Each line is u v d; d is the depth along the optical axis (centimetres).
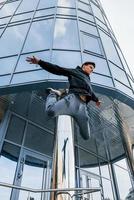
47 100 274
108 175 1086
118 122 959
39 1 1313
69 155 322
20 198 736
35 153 884
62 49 943
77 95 259
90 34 1124
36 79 791
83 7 1358
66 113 253
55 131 364
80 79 265
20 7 1325
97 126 974
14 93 792
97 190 283
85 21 1205
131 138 1091
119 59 1142
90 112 879
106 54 1041
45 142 945
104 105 868
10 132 851
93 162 1081
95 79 862
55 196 278
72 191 288
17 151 836
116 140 1087
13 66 878
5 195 713
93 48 1034
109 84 873
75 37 1038
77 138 1030
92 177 1005
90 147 1118
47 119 920
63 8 1238
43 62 241
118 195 1020
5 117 859
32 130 927
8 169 777
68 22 1130
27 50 945
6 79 825
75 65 887
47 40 988
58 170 305
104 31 1273
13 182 757
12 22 1179
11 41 1030
